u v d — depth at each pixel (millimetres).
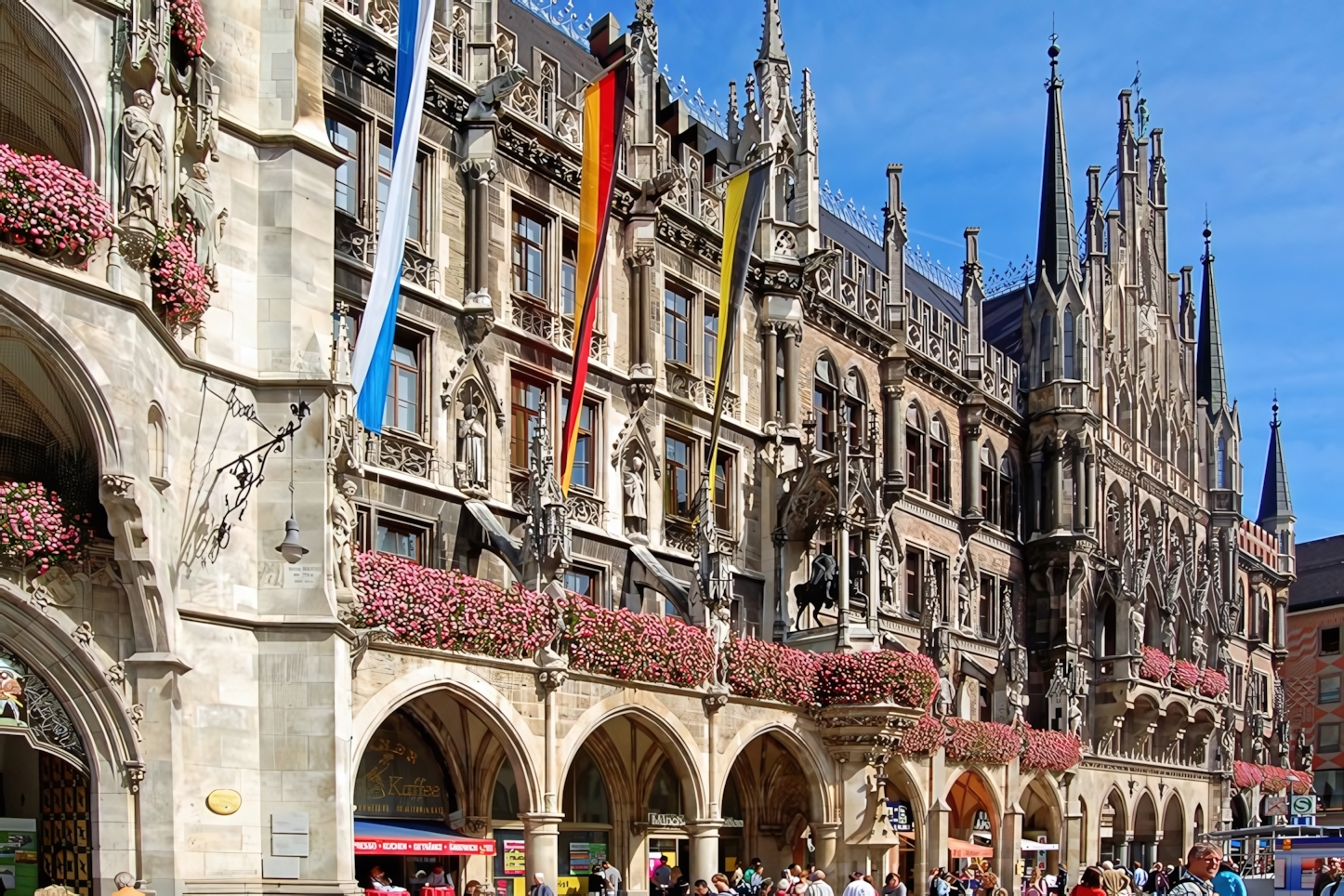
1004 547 55938
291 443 25438
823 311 45969
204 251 24625
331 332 26750
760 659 37969
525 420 35500
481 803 32656
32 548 21344
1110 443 63469
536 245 36500
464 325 33625
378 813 31125
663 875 38656
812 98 46594
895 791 46250
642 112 40000
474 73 35156
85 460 22359
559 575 32156
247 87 26422
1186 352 75125
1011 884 48438
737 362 42594
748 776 42281
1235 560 78000
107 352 21516
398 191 28219
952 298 67375
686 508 40156
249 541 25000
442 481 32656
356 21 31781
